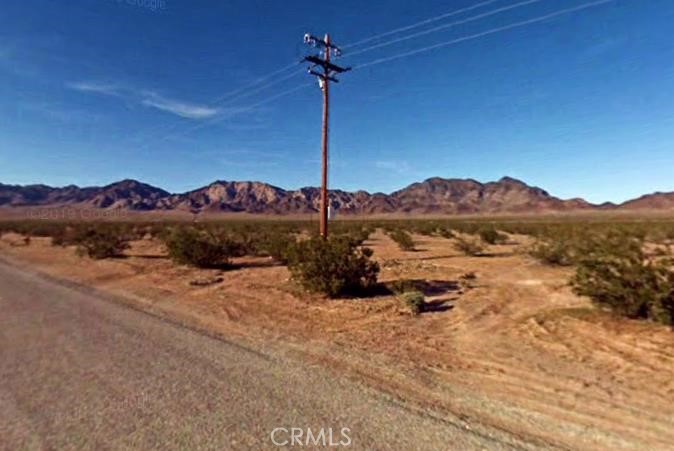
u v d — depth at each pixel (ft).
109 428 14.76
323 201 60.13
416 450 13.20
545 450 13.34
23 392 18.03
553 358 22.72
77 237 110.52
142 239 144.66
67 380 19.39
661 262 28.81
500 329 28.78
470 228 170.50
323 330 29.40
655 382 19.02
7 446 13.71
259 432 14.39
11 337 26.96
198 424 14.99
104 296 42.86
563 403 17.03
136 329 29.30
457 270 57.67
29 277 57.57
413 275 53.36
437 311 34.81
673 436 14.30
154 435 14.24
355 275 42.14
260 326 30.53
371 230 171.94
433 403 16.99
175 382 19.10
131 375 19.99
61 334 27.78
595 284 30.04
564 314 31.35
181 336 27.45
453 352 24.11
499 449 13.34
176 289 47.21
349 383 19.12
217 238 79.61
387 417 15.60
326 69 60.03
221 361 22.20
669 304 26.94
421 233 163.22
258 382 19.15
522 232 148.87
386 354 23.70
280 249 71.26
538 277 50.19
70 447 13.57
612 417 15.75
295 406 16.52
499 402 17.15
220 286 49.01
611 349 23.72
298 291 44.32
